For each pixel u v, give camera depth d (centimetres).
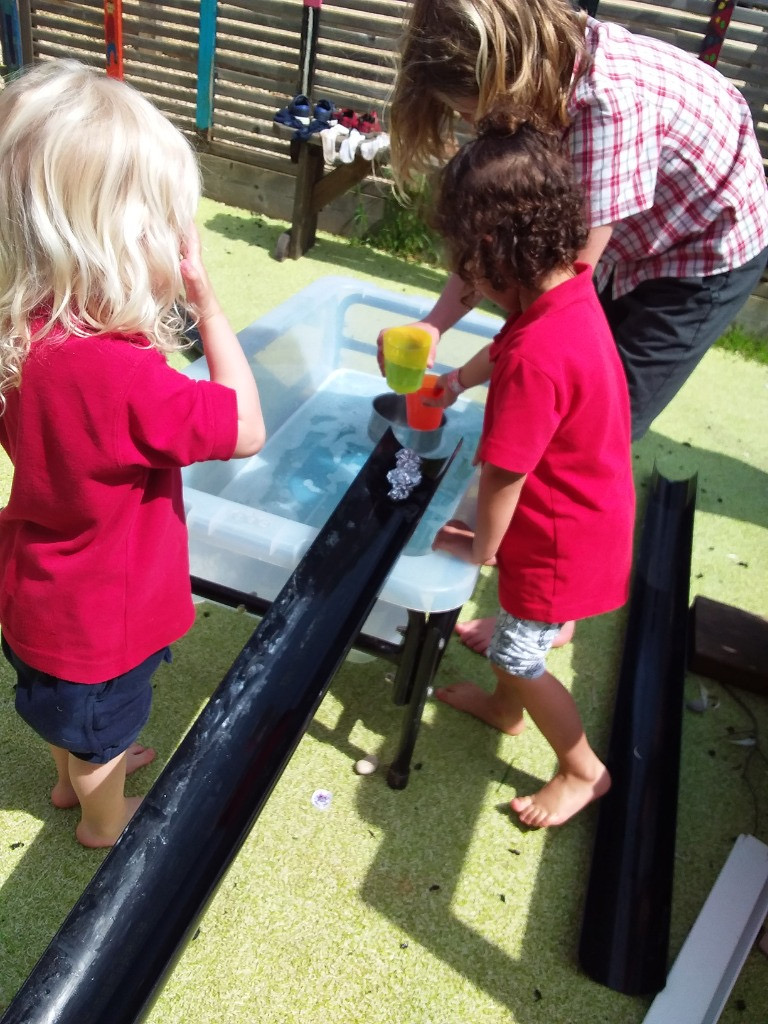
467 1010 139
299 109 364
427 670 156
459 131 338
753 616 220
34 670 124
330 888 152
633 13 354
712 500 281
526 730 191
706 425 323
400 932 148
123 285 104
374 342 256
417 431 212
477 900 155
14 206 101
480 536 141
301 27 386
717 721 200
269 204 436
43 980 85
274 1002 135
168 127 111
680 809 178
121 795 148
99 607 118
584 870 163
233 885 150
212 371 127
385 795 170
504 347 133
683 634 213
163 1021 131
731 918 152
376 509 144
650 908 153
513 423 128
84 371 103
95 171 101
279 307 231
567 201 128
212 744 107
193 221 118
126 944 89
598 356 133
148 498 120
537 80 142
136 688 130
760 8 338
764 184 183
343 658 120
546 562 144
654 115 154
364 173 374
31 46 449
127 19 414
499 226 126
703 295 183
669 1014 138
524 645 152
